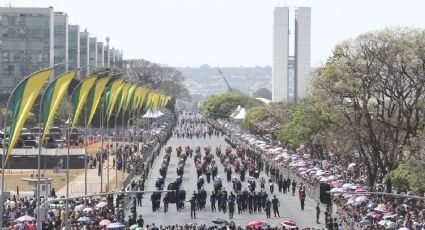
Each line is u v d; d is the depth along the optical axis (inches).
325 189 4183.1
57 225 4584.2
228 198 6427.2
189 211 6279.5
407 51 6525.6
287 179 7677.2
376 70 6688.0
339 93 6884.8
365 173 7815.0
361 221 4815.5
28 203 5260.8
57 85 4512.8
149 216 5974.4
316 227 5398.6
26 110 3880.4
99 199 5885.8
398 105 6870.1
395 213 5059.1
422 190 5585.6
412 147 6146.7
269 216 5944.9
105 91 7391.7
